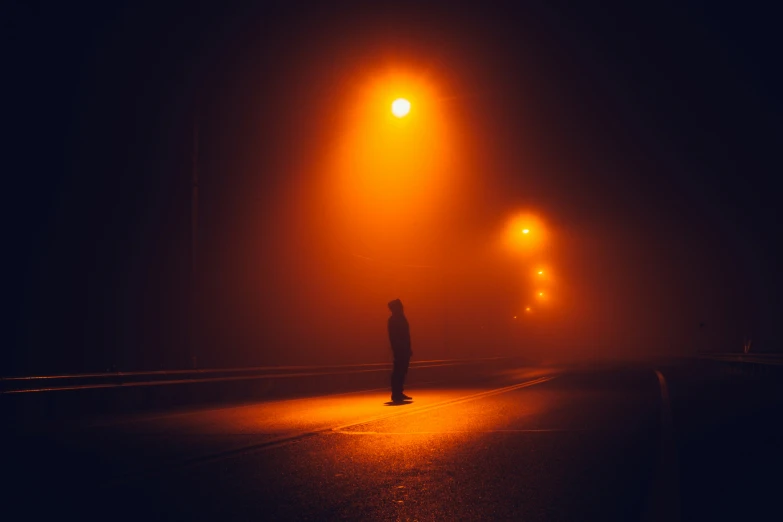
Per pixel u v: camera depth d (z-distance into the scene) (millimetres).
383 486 7910
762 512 6605
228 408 19281
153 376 20641
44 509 6840
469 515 6527
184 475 8609
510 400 20094
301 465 9297
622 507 6801
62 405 17297
